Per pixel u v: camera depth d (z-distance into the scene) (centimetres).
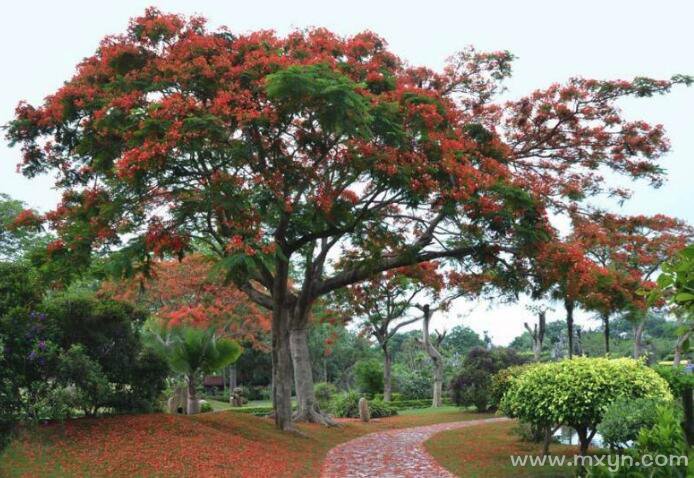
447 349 6334
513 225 1436
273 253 1299
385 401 3266
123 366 1391
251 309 2700
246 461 1261
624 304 1419
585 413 1148
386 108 1331
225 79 1353
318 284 2000
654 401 1027
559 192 1891
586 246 1856
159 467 1094
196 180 1414
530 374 1280
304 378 2178
